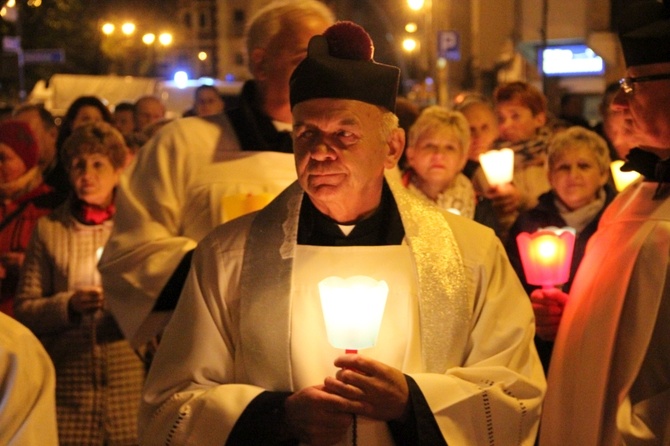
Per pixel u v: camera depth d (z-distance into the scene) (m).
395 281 2.83
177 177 3.96
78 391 4.55
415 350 2.82
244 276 2.86
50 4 23.77
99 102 7.89
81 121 7.75
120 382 4.60
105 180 4.80
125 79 21.80
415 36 32.31
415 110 6.20
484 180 5.92
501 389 2.78
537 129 6.36
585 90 15.27
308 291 2.82
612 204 3.51
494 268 2.96
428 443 2.64
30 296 4.68
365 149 2.72
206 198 3.91
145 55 43.34
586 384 3.20
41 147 6.93
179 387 2.85
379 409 2.62
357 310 2.59
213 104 9.70
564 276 3.64
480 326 2.89
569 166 4.47
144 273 3.79
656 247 3.11
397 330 2.82
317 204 2.87
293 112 2.79
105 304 4.57
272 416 2.66
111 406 4.56
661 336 3.07
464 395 2.71
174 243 3.82
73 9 25.02
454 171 4.77
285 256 2.84
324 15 3.91
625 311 3.15
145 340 3.87
